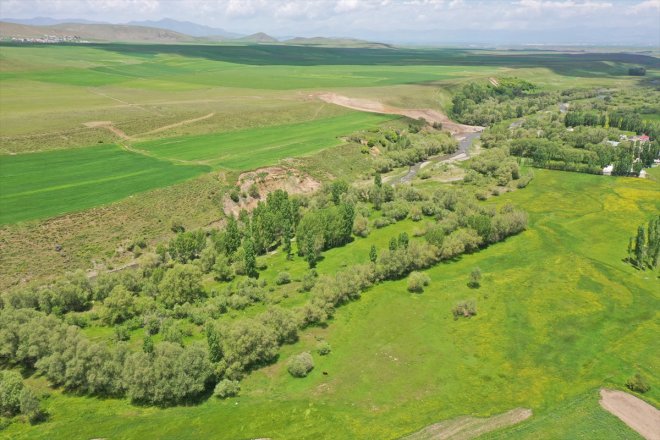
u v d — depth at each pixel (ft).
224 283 329.11
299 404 215.31
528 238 394.32
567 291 312.29
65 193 412.57
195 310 285.64
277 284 326.65
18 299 276.82
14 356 244.63
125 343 239.91
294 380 234.79
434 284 325.21
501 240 393.09
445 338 266.77
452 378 233.55
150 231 384.88
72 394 225.97
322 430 199.52
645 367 238.07
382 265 331.16
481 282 326.24
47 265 327.26
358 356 252.83
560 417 204.64
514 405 213.66
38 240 343.46
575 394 219.41
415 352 255.09
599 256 361.30
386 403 217.15
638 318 281.74
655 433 196.03
